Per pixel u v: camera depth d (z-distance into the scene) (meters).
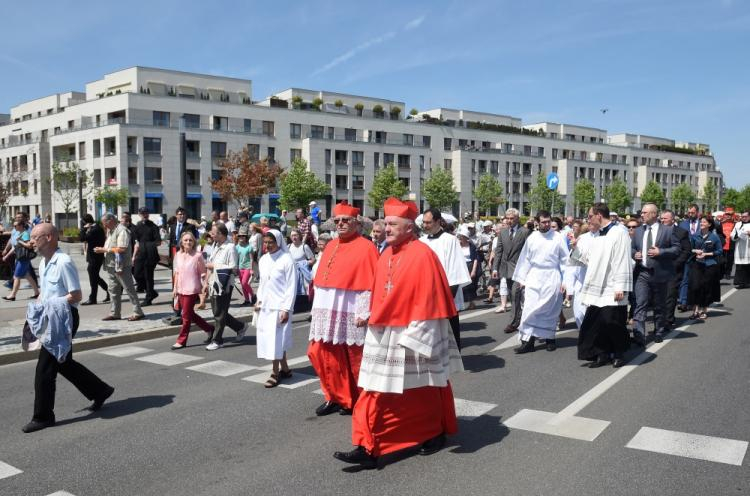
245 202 54.19
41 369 5.65
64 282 5.71
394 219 4.62
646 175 90.81
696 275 11.06
